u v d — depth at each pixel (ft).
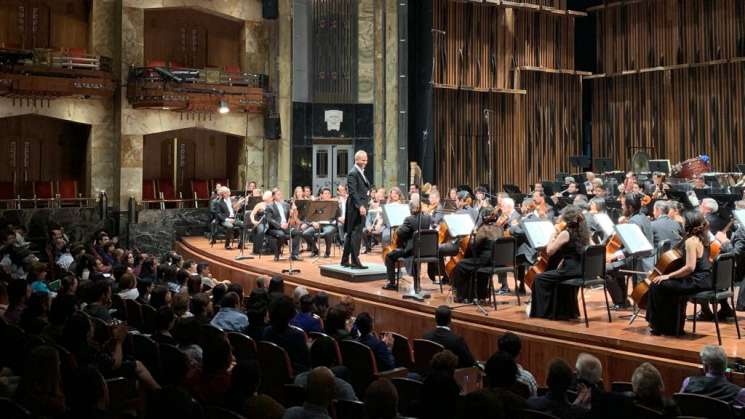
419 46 81.66
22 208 68.85
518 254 38.91
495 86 86.38
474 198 65.41
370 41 77.71
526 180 87.76
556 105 89.92
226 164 80.48
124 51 69.15
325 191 57.00
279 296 24.53
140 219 68.59
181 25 76.23
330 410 18.48
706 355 21.13
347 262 43.96
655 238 35.73
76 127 72.23
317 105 76.74
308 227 53.83
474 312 33.94
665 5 84.89
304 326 28.02
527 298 37.91
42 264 34.42
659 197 52.95
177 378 17.93
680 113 84.02
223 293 31.35
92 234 66.95
